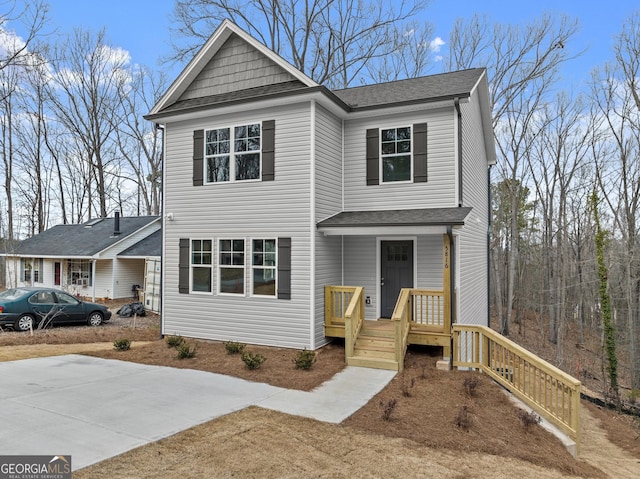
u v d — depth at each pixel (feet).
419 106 35.06
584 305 81.76
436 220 30.53
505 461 17.67
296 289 33.55
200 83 39.55
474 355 30.78
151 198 115.44
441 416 21.36
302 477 14.88
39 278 81.15
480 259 49.11
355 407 22.04
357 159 37.91
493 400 24.30
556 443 20.71
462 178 34.96
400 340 28.84
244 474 14.82
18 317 43.57
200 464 15.33
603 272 52.75
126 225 80.48
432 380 26.91
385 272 37.35
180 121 38.73
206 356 32.19
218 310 36.65
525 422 21.25
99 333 43.14
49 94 96.48
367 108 36.11
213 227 37.06
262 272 35.14
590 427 32.37
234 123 36.32
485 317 53.47
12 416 19.15
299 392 24.31
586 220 77.36
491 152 53.57
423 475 15.69
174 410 20.72
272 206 34.60
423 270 35.81
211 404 21.81
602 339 61.46
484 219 52.75
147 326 49.90
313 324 32.86
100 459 15.17
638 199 67.72
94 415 19.65
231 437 17.79
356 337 31.81
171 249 39.09
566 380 21.77
